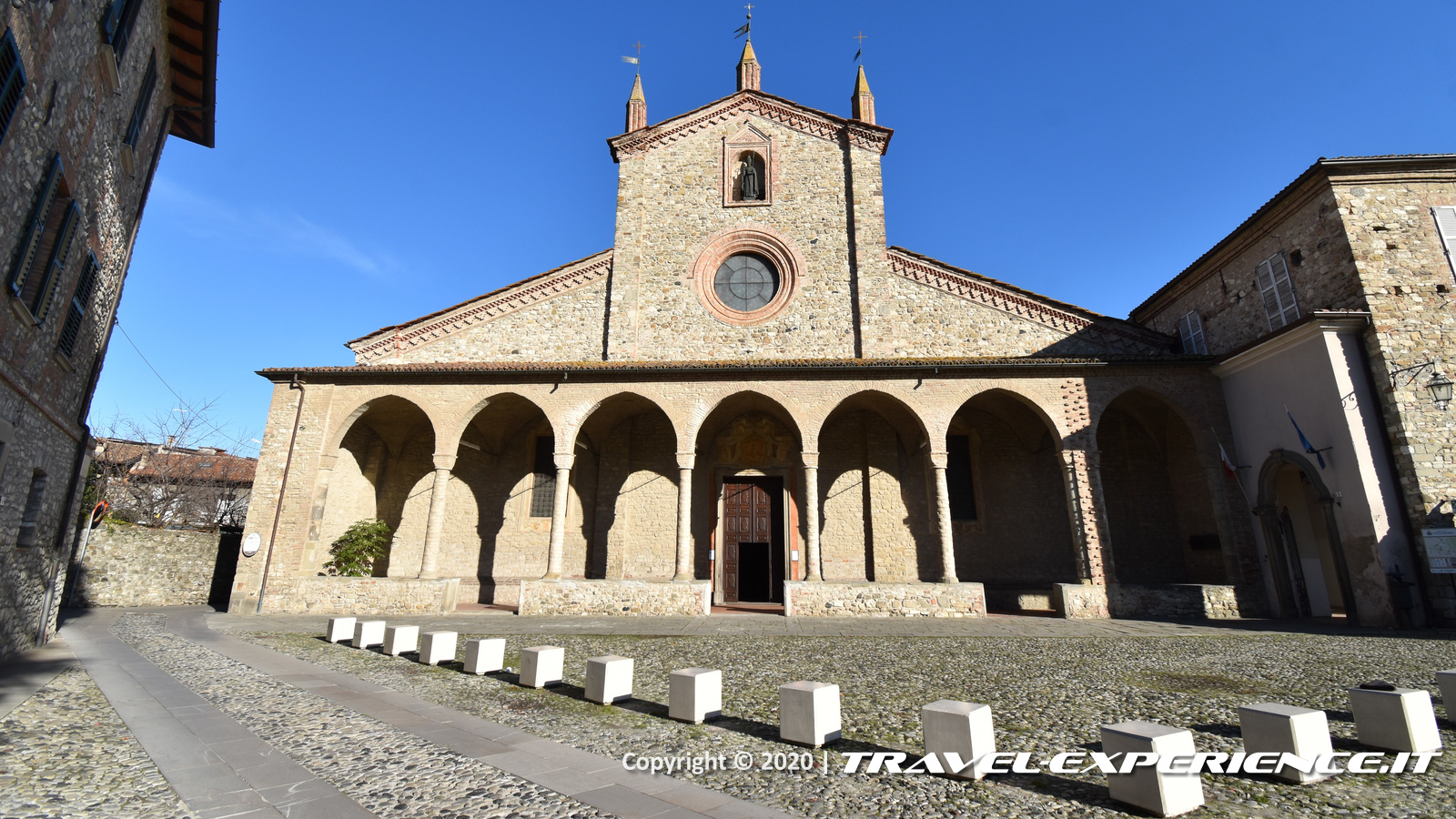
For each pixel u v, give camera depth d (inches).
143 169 516.4
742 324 843.4
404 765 197.3
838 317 837.8
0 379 323.9
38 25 288.4
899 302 830.5
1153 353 774.5
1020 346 804.6
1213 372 695.1
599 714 266.1
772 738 231.1
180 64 525.0
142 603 817.5
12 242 307.4
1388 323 557.6
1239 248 706.2
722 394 716.0
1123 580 770.8
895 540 790.5
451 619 628.4
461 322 845.2
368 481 821.9
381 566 816.9
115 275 497.4
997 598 768.3
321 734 232.2
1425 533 516.7
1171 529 778.8
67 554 490.0
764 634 528.7
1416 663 366.3
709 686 258.8
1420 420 537.0
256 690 310.8
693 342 837.2
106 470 885.8
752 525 830.5
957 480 821.2
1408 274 568.4
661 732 239.1
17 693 296.2
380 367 720.3
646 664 390.6
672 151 926.4
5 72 265.0
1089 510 668.1
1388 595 518.3
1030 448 816.3
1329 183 594.9
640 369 708.0
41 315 355.6
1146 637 502.9
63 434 445.7
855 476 817.5
